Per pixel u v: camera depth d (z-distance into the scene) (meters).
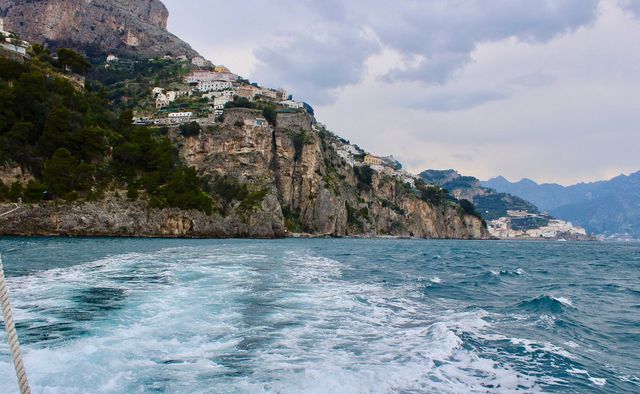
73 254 44.03
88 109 101.25
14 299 19.69
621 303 25.56
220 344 13.59
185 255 45.38
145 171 103.81
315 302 21.19
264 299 21.05
